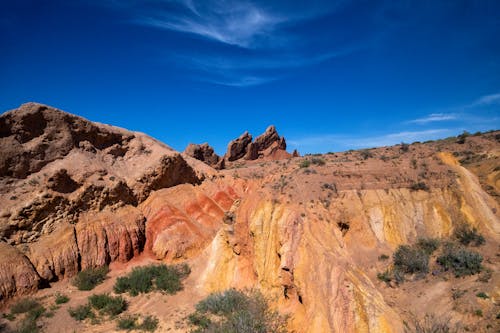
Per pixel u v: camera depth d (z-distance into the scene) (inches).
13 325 824.9
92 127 1598.2
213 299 868.6
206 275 1028.5
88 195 1321.4
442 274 709.3
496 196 1032.2
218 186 1868.8
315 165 1126.4
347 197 919.0
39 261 1059.9
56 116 1448.1
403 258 764.0
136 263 1262.3
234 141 3705.7
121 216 1371.8
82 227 1232.8
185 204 1589.6
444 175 952.9
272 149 3752.5
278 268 833.5
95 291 1045.8
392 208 893.8
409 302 658.2
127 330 808.3
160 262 1285.7
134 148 1756.9
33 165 1311.5
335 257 730.2
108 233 1278.3
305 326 657.6
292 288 757.9
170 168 1674.5
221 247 1053.8
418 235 848.9
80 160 1437.0
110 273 1176.8
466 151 1668.3
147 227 1417.3
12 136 1304.1
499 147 1566.2
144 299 976.9
